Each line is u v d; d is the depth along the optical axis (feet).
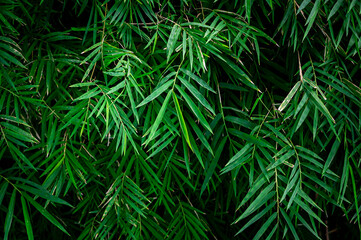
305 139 3.55
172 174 3.61
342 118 3.45
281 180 3.49
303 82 3.33
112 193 3.47
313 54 3.64
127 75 3.11
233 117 3.40
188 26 3.43
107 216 3.38
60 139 3.37
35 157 3.32
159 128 3.32
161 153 3.47
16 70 3.41
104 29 3.40
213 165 3.32
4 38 3.22
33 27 3.56
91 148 3.49
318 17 3.45
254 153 3.34
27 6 3.52
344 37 3.62
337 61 3.50
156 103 3.31
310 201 3.33
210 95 3.52
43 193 3.17
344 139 3.45
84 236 3.39
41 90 3.43
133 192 3.33
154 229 3.45
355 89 3.44
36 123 3.53
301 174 3.44
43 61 3.37
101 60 3.31
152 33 3.50
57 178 3.24
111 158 3.42
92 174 3.38
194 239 3.55
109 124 3.19
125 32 3.52
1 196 3.15
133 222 3.33
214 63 3.54
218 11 3.38
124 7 3.32
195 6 3.56
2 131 3.16
